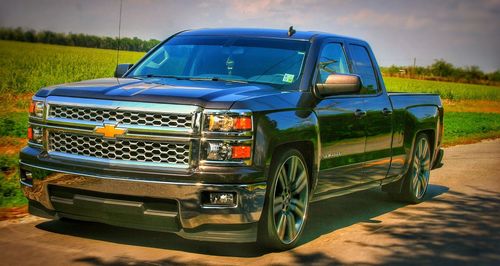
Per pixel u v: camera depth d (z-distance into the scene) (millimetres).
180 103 4977
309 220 6926
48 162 5254
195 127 4934
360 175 6832
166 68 6422
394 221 7055
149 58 6688
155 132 4957
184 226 4949
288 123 5410
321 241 5977
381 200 8406
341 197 8484
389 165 7465
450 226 6879
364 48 7293
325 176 6117
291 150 5539
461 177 10664
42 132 5375
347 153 6441
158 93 5082
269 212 5273
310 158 5879
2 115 16625
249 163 5023
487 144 16953
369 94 7023
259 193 5074
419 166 8328
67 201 5207
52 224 5922
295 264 5129
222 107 4980
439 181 10188
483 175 10961
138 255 5078
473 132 20766
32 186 5371
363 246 5848
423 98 8398
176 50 6637
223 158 4953
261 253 5410
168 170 4926
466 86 72312
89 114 5160
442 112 8977
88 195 5141
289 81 5984
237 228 5055
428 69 91312
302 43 6422
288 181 5578
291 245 5629
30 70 34156
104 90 5234
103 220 5176
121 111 5047
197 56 6430
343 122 6297
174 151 4961
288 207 5637
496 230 6750
